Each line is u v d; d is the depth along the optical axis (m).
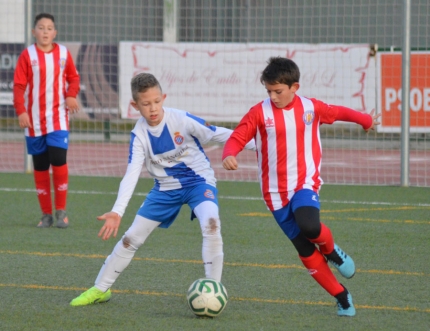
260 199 22.81
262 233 16.86
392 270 13.02
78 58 33.53
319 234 9.30
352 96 28.25
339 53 28.30
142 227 10.57
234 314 10.07
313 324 9.55
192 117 10.55
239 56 29.19
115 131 35.56
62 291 11.47
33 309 10.30
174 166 10.51
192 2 33.59
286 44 28.75
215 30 34.09
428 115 27.53
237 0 33.31
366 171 30.12
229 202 22.09
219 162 33.50
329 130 34.81
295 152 9.72
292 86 9.56
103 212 20.03
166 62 29.81
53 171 17.53
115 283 12.01
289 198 9.75
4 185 25.48
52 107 17.36
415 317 9.90
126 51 30.16
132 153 10.34
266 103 9.88
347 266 9.78
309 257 9.79
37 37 17.45
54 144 17.34
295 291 11.48
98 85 33.72
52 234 16.73
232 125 29.98
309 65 28.58
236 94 29.38
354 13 34.62
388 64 27.84
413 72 27.44
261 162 9.92
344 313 9.92
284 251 14.77
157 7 33.06
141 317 9.90
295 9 32.31
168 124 10.34
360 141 34.84
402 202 22.17
